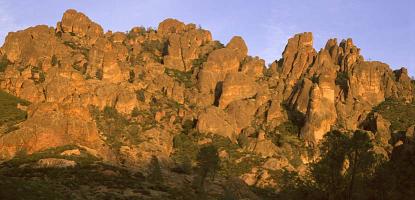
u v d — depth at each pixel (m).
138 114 128.12
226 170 108.38
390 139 122.31
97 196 74.94
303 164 118.00
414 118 138.75
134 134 117.62
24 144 95.44
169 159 108.25
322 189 64.75
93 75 142.38
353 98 149.00
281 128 135.12
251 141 123.75
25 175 80.44
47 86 123.88
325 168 63.81
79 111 108.56
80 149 97.50
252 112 142.00
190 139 123.19
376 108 147.88
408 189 60.59
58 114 103.12
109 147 104.50
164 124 128.12
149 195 80.44
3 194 62.59
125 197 76.56
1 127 104.12
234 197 89.25
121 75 146.75
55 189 73.38
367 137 63.03
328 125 130.25
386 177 62.31
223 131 126.94
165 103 140.12
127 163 100.12
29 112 109.12
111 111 125.62
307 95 142.50
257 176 108.06
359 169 63.12
